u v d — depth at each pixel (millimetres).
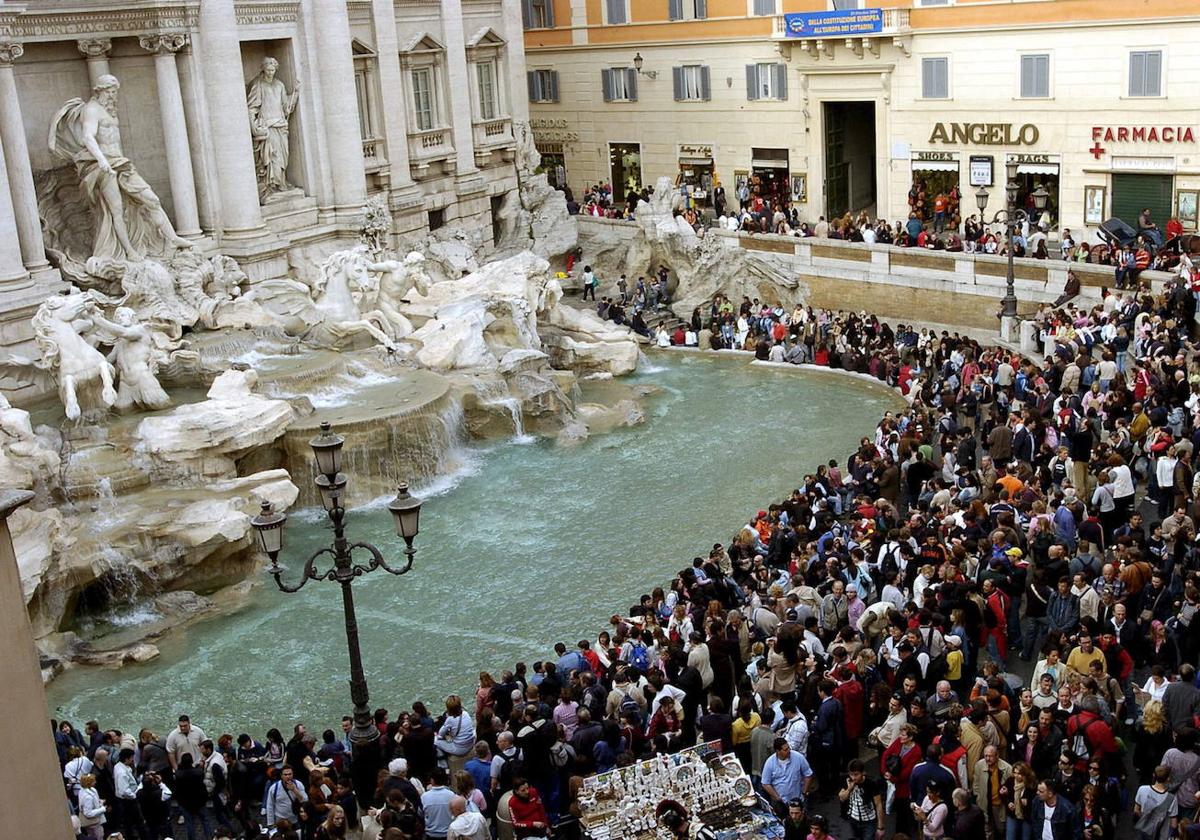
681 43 59969
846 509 29109
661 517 31797
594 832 16141
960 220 52969
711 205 61219
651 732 18500
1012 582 21531
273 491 31109
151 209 41531
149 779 18625
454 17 54125
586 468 35625
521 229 58281
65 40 40344
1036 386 32500
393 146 51844
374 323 40625
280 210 47281
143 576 28172
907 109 53531
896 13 51719
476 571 29359
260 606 28375
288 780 17781
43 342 32656
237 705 24422
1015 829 15977
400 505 18500
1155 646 19391
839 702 18125
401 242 52094
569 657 20641
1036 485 25938
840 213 58781
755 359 45562
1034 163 50562
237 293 42906
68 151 40062
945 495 25828
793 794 16547
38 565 26281
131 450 31281
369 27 50688
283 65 47562
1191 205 47125
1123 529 22859
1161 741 17281
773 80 57375
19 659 9070
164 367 36750
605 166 65188
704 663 19438
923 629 19469
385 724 19469
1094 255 44594
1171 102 46594
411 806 15961
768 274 50250
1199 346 33875
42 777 9242
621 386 43156
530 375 39000
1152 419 27625
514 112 58500
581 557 29750
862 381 41875
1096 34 47719
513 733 17906
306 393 35875
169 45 42594
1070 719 16859
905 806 16797
